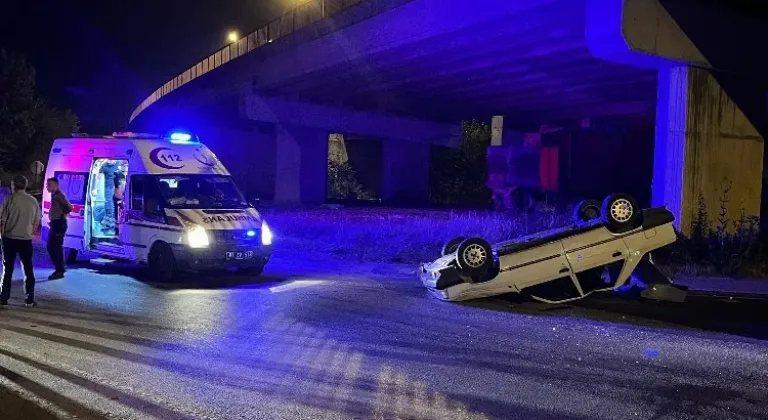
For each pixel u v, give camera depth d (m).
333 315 9.12
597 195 26.22
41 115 43.97
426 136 39.44
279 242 18.20
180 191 12.84
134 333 8.08
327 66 26.36
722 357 7.03
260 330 8.23
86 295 10.71
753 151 17.02
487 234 17.11
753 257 13.58
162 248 12.13
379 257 15.39
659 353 7.18
